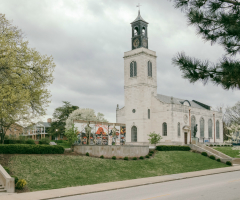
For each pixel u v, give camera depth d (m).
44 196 18.61
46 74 32.53
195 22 10.87
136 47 73.00
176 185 23.66
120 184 24.45
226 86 10.95
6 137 45.66
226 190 20.34
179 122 66.81
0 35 29.94
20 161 28.14
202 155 51.91
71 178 26.38
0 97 26.16
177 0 10.88
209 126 80.69
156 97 69.38
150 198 17.05
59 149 34.75
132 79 71.81
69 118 78.25
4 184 20.44
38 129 105.38
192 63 10.92
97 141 54.09
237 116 86.38
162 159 42.56
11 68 28.73
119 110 74.44
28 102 28.89
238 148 25.03
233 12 10.64
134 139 69.62
